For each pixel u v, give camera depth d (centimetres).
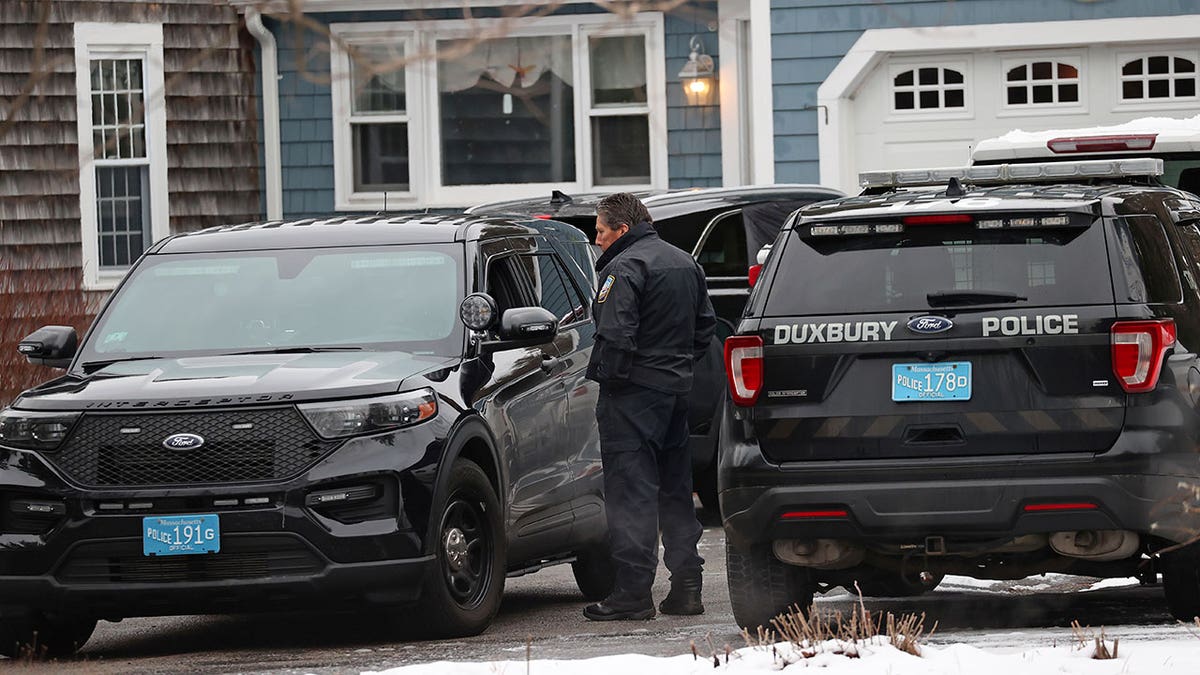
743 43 6303
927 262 2330
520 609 3039
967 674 1912
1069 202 2320
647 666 2034
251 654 2539
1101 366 2256
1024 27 5825
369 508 2497
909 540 2319
